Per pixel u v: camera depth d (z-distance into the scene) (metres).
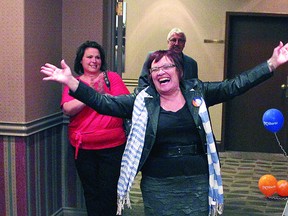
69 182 4.00
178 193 2.44
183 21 6.99
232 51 7.08
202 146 2.44
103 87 3.39
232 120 7.23
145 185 2.49
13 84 3.26
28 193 3.40
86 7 3.82
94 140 3.36
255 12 6.82
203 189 2.47
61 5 3.84
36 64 3.43
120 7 4.12
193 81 2.49
